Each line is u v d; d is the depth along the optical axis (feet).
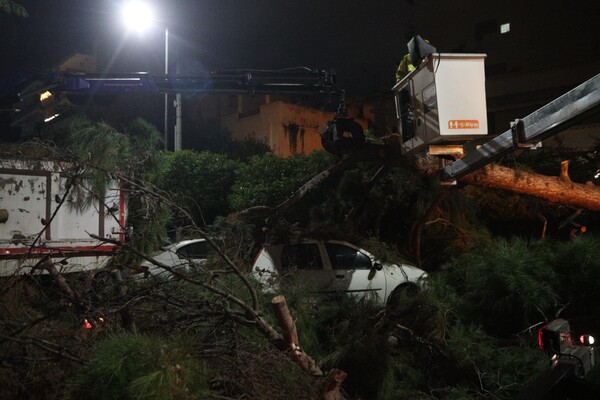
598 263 20.11
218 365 12.38
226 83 31.14
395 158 25.46
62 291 15.15
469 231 30.01
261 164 39.86
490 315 19.97
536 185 24.34
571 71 70.23
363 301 20.97
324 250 26.50
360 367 16.88
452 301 20.40
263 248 26.20
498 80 74.90
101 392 9.68
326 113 85.71
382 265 26.23
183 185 40.57
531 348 17.83
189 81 31.01
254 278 18.22
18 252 19.93
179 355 10.41
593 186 25.03
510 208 32.50
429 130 18.53
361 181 29.37
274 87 31.17
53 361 11.56
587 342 11.67
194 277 15.33
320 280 25.62
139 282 16.29
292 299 18.65
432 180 28.53
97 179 17.28
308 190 26.71
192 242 26.84
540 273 19.76
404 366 17.13
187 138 79.15
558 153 33.55
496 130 74.74
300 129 81.76
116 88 30.83
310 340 17.87
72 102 31.76
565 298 20.45
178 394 9.74
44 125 24.00
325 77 30.91
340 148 26.07
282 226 26.73
